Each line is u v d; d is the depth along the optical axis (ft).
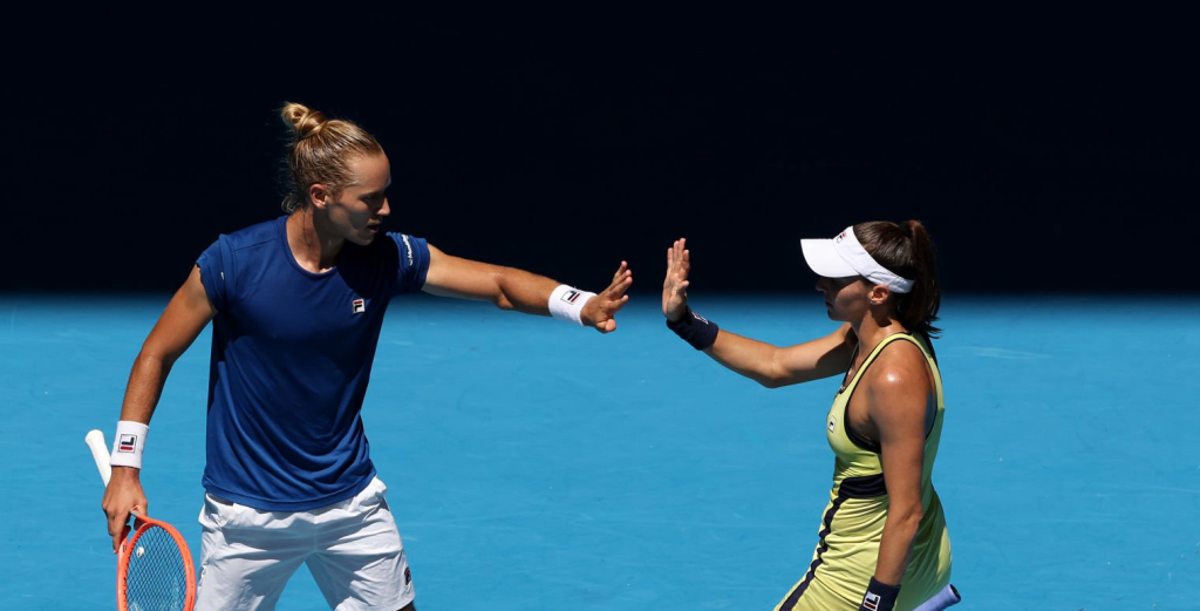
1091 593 72.23
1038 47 220.43
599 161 174.19
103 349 110.52
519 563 75.46
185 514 81.15
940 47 220.02
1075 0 238.89
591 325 58.39
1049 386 104.17
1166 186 167.12
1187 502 83.51
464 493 84.53
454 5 232.73
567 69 209.46
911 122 190.49
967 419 97.19
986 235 148.66
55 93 195.31
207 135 180.65
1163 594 72.13
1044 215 155.84
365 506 57.36
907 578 54.85
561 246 142.51
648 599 71.41
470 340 115.03
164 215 152.46
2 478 85.40
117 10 227.20
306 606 71.72
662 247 142.72
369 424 95.76
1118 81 207.31
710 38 223.71
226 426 55.77
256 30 219.20
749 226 150.30
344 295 54.75
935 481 86.79
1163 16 231.30
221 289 53.83
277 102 192.54
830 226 150.82
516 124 187.93
